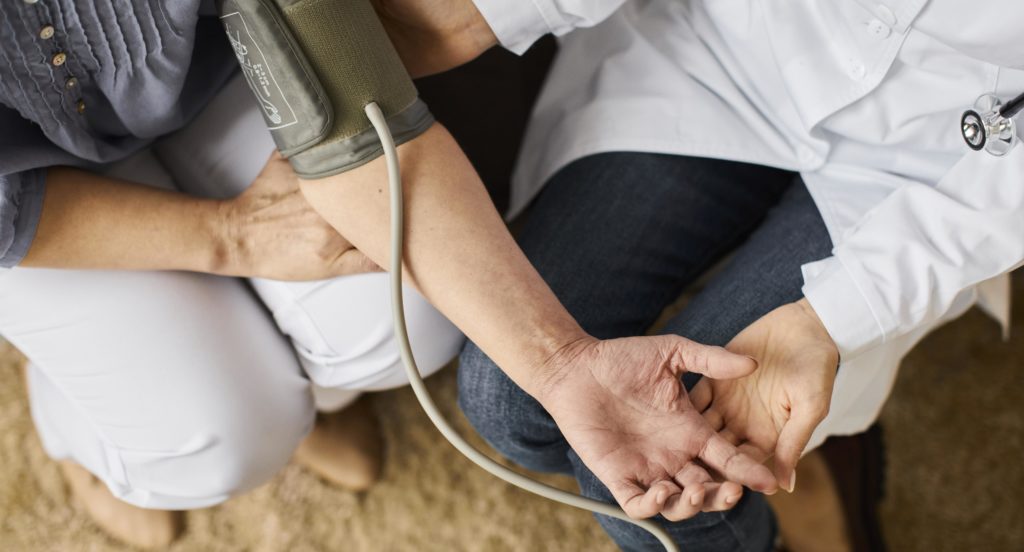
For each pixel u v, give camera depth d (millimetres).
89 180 784
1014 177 660
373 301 818
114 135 829
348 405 1180
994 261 673
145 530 1143
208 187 895
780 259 789
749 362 604
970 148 678
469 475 1168
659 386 635
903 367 1205
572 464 840
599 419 633
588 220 838
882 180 753
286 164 817
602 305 817
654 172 845
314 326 842
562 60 902
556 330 661
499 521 1132
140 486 899
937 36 655
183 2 667
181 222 792
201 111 895
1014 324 1216
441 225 676
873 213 711
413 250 677
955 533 1088
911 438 1155
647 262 843
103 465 909
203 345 832
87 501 1150
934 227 683
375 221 689
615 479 617
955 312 839
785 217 823
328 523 1152
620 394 637
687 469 611
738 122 806
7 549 1152
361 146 669
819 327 693
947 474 1126
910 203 695
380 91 656
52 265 772
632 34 843
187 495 896
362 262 791
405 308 817
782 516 1037
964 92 687
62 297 801
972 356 1201
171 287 830
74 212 767
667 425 633
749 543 805
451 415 1212
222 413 836
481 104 1135
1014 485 1107
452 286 672
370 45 648
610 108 837
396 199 650
